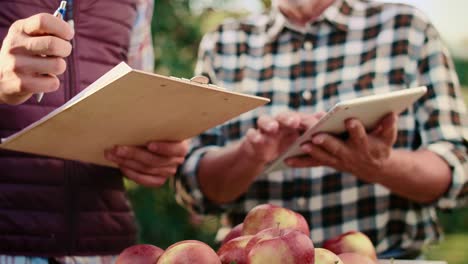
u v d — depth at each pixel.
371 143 1.97
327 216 2.37
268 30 2.52
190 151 2.48
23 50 1.57
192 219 5.03
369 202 2.35
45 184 1.88
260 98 1.63
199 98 1.57
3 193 1.85
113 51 2.03
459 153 2.30
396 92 1.86
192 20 5.10
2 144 1.71
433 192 2.26
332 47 2.45
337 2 2.46
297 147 1.99
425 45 2.39
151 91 1.49
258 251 1.23
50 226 1.88
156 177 1.97
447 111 2.35
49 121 1.59
